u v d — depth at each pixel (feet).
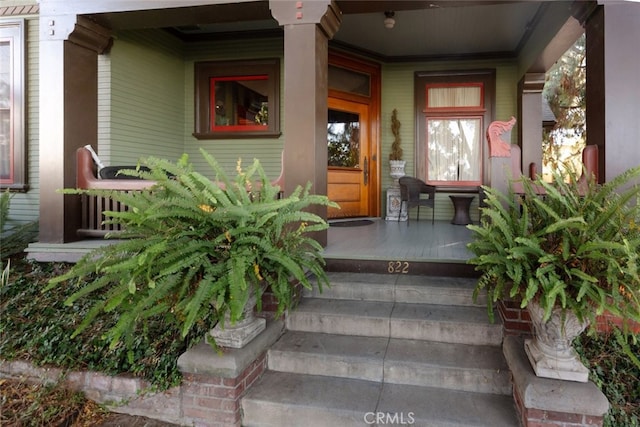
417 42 19.99
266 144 20.06
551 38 14.89
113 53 16.22
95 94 14.38
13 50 17.10
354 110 21.79
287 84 11.59
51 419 7.98
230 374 7.29
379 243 13.44
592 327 5.85
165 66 19.21
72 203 13.28
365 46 20.61
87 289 7.00
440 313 9.35
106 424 7.91
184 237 6.98
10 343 9.43
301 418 7.23
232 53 20.13
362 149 22.27
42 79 13.20
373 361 8.09
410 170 22.50
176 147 20.08
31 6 16.90
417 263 11.09
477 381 7.67
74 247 12.60
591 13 11.18
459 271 10.86
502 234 6.81
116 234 7.54
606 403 6.01
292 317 9.59
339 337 9.22
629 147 10.44
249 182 8.22
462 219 19.90
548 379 6.48
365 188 22.53
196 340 8.49
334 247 12.64
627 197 5.95
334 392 7.69
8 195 16.16
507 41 19.74
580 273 5.80
